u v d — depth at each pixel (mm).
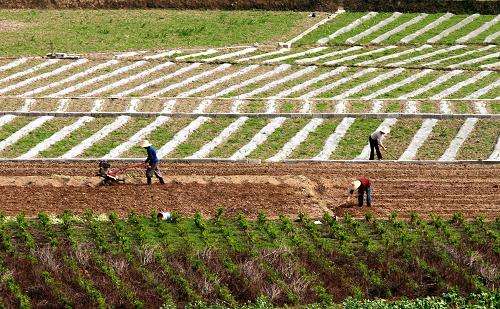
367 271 83875
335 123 125875
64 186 104438
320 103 133000
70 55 158625
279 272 84062
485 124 124312
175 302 79688
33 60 157250
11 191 102688
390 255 87000
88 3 192375
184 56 159375
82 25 180000
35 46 165250
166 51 162500
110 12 190000
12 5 192750
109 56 159125
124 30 176125
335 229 91938
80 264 84688
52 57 158500
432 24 181000
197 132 123625
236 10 191000
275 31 176125
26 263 85000
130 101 134000
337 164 111875
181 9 191500
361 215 97250
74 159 113500
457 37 172625
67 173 109375
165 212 95562
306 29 177750
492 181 106375
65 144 120000
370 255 87000
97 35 172750
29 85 143500
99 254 86688
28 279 82625
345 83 144875
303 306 79312
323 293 80438
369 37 172750
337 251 87500
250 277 82625
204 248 87125
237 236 91688
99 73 150125
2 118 128250
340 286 82375
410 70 152125
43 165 112125
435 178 107375
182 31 174250
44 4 193000
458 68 152750
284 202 100188
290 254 86812
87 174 109000
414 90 141125
